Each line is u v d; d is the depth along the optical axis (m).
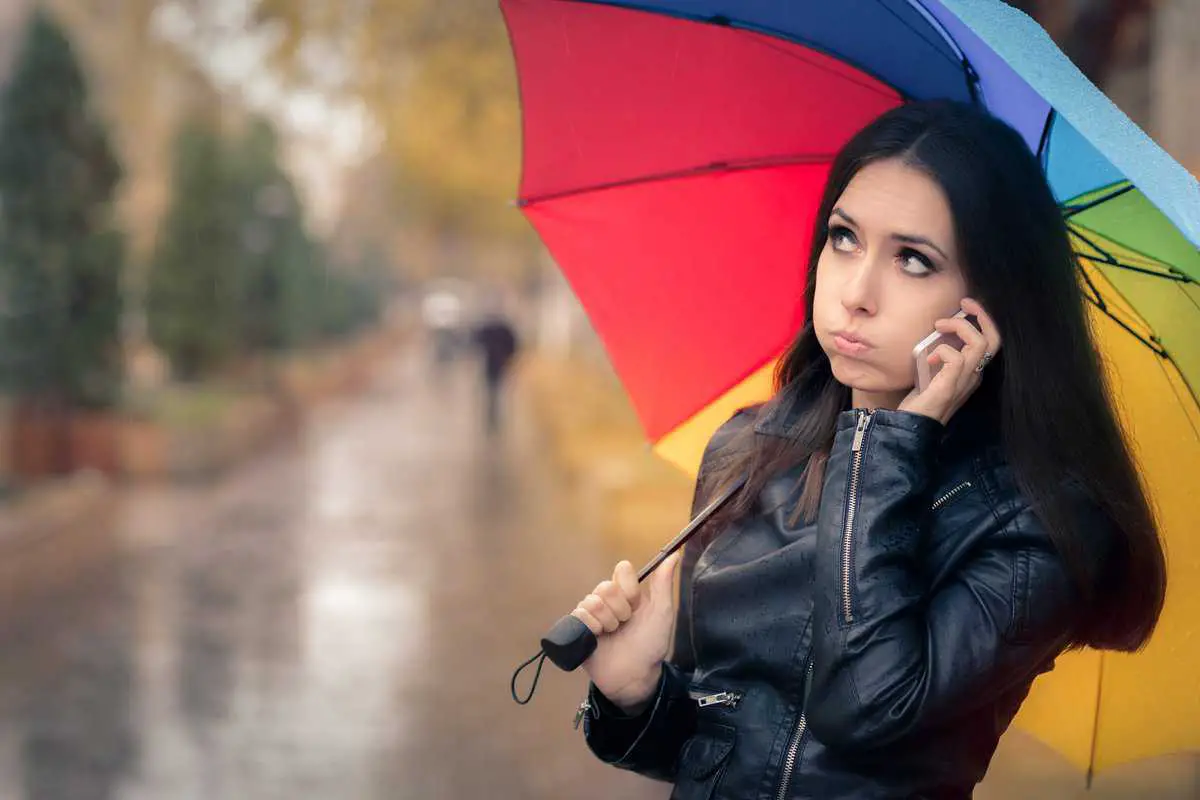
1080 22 7.15
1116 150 1.51
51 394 20.58
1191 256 1.90
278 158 38.16
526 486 21.95
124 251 21.03
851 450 1.83
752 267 2.31
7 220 20.25
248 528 17.11
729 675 1.97
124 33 33.22
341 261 76.62
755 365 2.37
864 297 1.81
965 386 1.81
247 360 36.62
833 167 1.89
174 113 37.06
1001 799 5.75
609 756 2.10
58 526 15.34
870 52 2.02
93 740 7.91
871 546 1.78
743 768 1.90
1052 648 1.83
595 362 30.89
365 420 36.72
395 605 12.04
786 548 1.93
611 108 2.26
